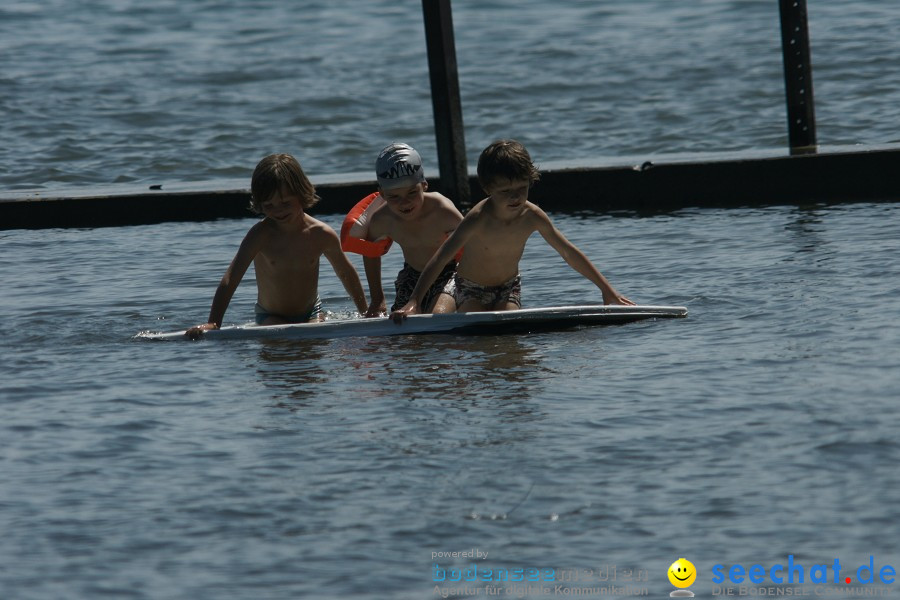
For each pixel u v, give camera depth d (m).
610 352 18.73
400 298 23.48
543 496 12.86
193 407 16.56
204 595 11.04
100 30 82.38
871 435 14.01
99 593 11.12
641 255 27.94
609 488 12.98
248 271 28.59
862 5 74.81
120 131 52.84
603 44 70.38
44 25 84.88
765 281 23.56
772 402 15.46
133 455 14.62
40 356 20.06
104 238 34.16
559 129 51.28
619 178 36.97
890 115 47.69
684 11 80.25
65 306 24.59
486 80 61.78
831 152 36.06
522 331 20.64
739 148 45.84
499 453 14.15
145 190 37.88
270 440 14.96
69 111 56.75
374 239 23.41
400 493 13.09
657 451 13.96
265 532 12.27
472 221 21.69
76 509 12.99
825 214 32.16
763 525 11.94
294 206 22.19
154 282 27.31
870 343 18.00
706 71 60.50
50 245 33.16
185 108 57.38
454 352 19.22
